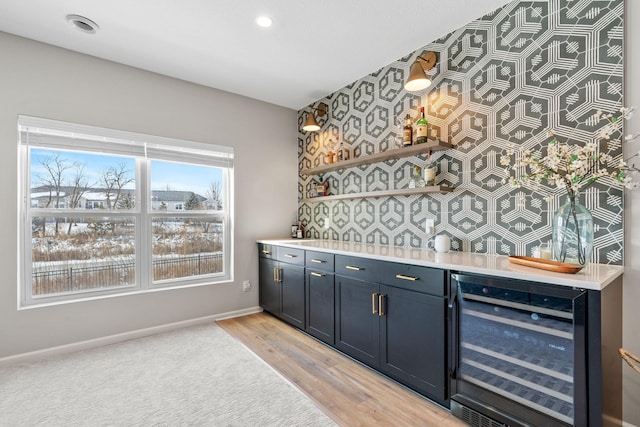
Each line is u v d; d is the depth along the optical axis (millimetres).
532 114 1984
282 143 3982
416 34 2449
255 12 2152
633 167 1618
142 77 2969
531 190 1988
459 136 2377
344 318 2510
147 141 2979
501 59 2131
